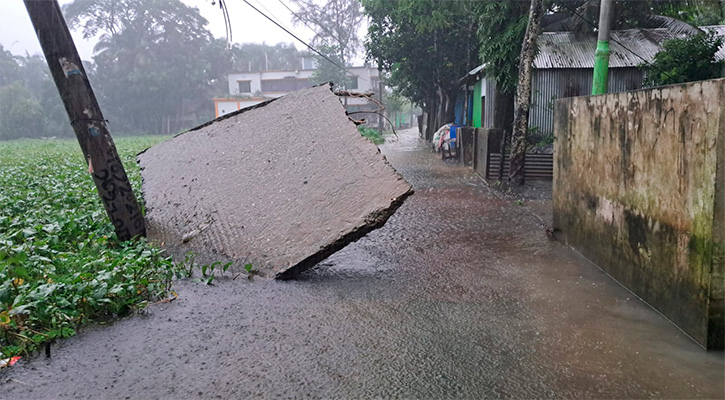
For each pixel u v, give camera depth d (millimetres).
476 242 6664
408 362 3477
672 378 3219
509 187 10922
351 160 5707
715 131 3369
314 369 3391
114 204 6164
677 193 3873
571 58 14852
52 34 5766
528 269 5480
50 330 3783
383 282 5129
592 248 5625
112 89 52656
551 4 15852
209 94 54938
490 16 13031
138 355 3568
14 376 3283
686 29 15070
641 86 14805
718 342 3545
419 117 34312
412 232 7270
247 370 3375
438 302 4562
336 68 44625
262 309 4395
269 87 53406
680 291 3871
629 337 3783
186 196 6855
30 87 61031
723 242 3436
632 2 15773
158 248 5684
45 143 38594
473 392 3119
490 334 3893
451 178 12750
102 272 4391
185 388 3162
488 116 17312
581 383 3189
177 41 53156
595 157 5504
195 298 4617
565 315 4215
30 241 5375
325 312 4340
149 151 8375
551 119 15078
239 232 5812
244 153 6922
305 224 5418
